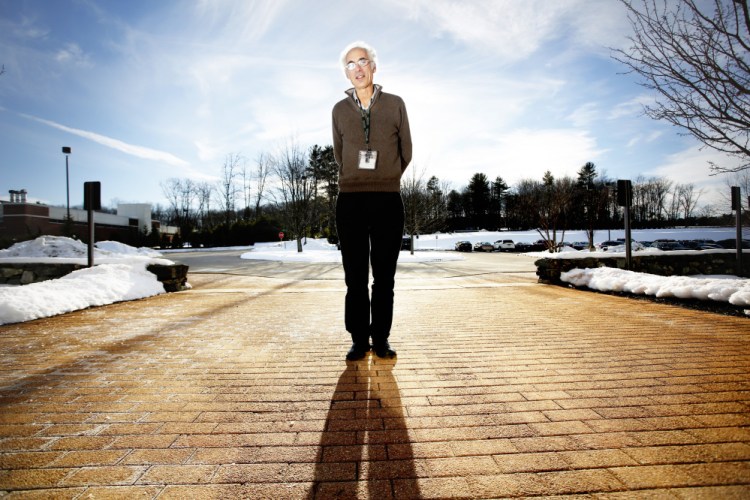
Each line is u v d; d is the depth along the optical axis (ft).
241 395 5.42
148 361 7.06
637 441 3.99
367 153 6.82
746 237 112.06
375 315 7.26
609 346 7.72
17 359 7.18
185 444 4.06
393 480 3.41
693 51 10.73
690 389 5.37
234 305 14.03
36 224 86.58
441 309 12.51
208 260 55.11
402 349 7.75
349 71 6.84
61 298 12.66
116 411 4.90
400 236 7.12
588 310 12.01
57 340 8.67
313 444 4.06
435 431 4.31
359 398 5.27
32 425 4.51
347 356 7.04
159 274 18.40
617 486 3.25
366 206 6.92
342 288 20.10
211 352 7.66
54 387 5.75
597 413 4.67
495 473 3.48
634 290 14.73
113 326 10.23
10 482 3.37
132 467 3.63
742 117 10.87
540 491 3.20
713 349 7.34
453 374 6.22
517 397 5.22
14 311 10.80
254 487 3.32
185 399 5.29
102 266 17.39
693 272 24.08
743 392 5.22
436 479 3.41
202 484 3.37
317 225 103.60
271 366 6.74
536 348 7.69
